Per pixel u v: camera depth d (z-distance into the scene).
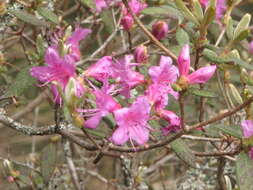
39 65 0.57
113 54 0.68
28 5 0.62
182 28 0.62
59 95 0.50
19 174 0.71
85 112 0.49
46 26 0.64
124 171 0.77
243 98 0.56
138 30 0.69
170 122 0.51
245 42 0.74
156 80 0.50
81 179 0.85
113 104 0.48
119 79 0.51
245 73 0.56
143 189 0.78
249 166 0.50
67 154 0.77
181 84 0.47
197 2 0.54
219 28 0.75
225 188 0.66
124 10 0.70
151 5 0.70
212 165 0.83
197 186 0.77
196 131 0.60
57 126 0.55
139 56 0.58
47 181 0.60
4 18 0.64
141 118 0.48
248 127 0.51
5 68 0.71
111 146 0.52
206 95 0.54
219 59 0.54
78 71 0.53
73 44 0.57
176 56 0.59
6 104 0.67
